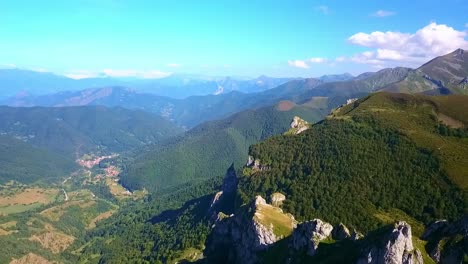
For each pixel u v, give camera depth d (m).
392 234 129.25
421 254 130.50
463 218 141.50
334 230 171.62
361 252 137.25
